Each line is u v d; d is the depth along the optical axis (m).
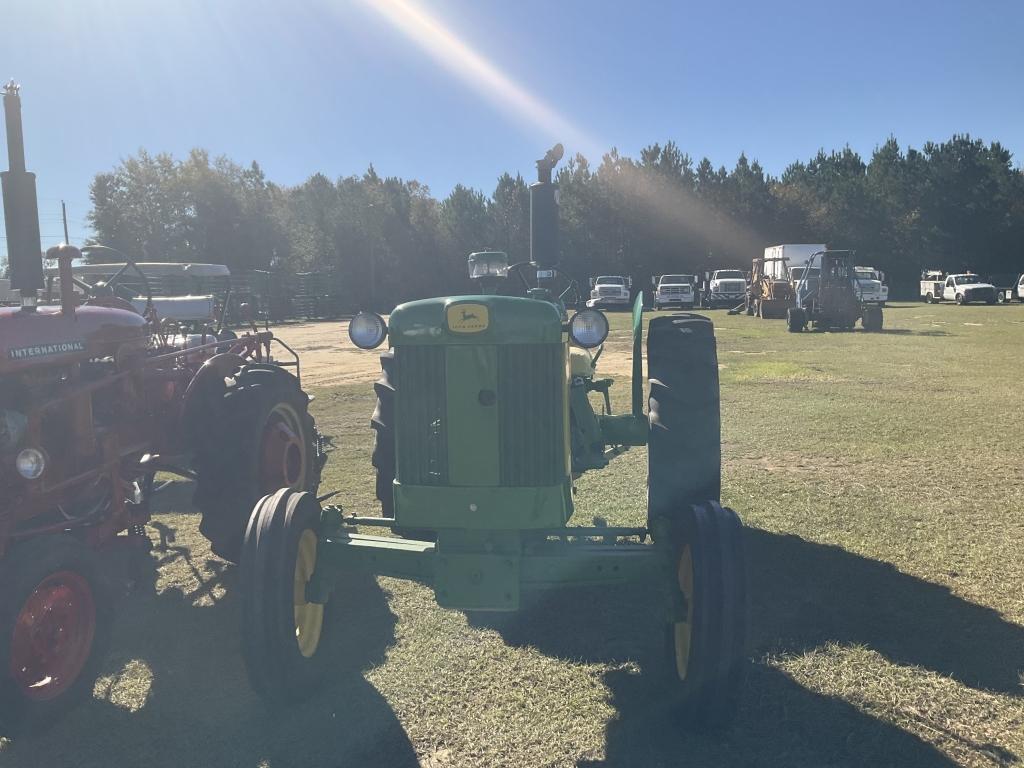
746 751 2.76
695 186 53.44
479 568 3.01
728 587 2.74
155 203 49.81
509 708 3.07
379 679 3.32
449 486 3.12
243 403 4.31
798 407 9.10
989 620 3.66
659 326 4.08
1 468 3.20
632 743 2.82
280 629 2.95
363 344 3.74
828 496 5.62
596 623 3.82
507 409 3.08
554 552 3.10
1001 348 15.55
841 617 3.73
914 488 5.77
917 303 41.28
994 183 56.00
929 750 2.73
